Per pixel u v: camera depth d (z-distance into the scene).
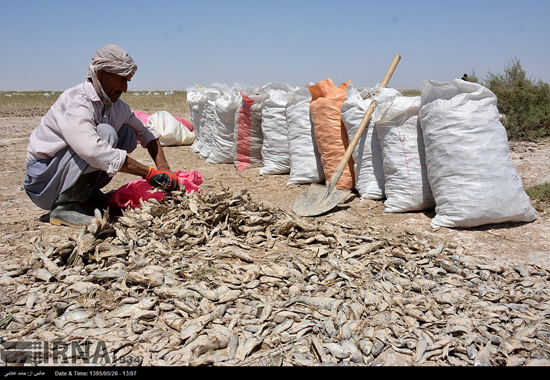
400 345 1.85
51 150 3.05
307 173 4.57
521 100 7.27
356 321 1.97
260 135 5.51
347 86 4.40
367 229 3.18
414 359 1.77
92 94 3.00
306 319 2.01
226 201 3.11
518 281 2.43
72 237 2.69
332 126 4.18
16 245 2.93
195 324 1.93
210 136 6.44
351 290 2.25
